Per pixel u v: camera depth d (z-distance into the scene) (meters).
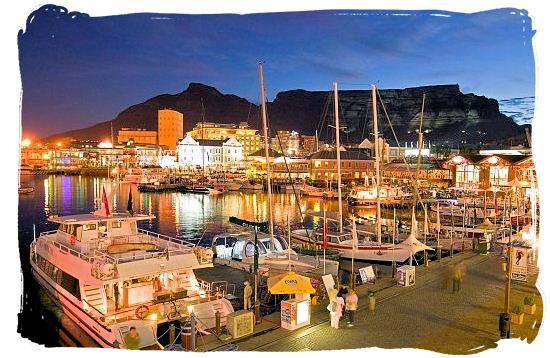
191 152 134.75
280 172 105.88
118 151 154.00
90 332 14.91
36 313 13.62
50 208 66.31
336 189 85.44
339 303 13.29
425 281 19.30
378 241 28.67
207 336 12.77
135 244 17.39
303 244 29.70
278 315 14.69
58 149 146.25
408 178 79.38
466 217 40.38
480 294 17.05
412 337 12.37
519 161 51.34
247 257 24.83
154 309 15.20
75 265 16.97
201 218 58.41
